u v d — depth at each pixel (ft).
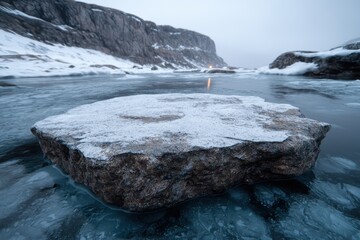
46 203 7.51
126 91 34.86
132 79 63.31
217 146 7.84
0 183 8.66
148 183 7.04
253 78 64.80
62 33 165.27
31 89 38.01
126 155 7.00
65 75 72.59
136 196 7.02
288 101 25.99
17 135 14.48
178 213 7.28
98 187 7.29
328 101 26.08
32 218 6.83
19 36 129.18
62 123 10.36
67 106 23.67
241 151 8.18
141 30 248.93
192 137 8.45
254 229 6.61
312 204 7.59
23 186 8.45
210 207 7.55
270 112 12.58
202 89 37.14
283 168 8.75
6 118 18.83
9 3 151.84
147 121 10.51
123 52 211.20
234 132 9.09
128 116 11.50
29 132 15.11
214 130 9.26
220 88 38.63
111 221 6.86
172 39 316.81
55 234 6.30
